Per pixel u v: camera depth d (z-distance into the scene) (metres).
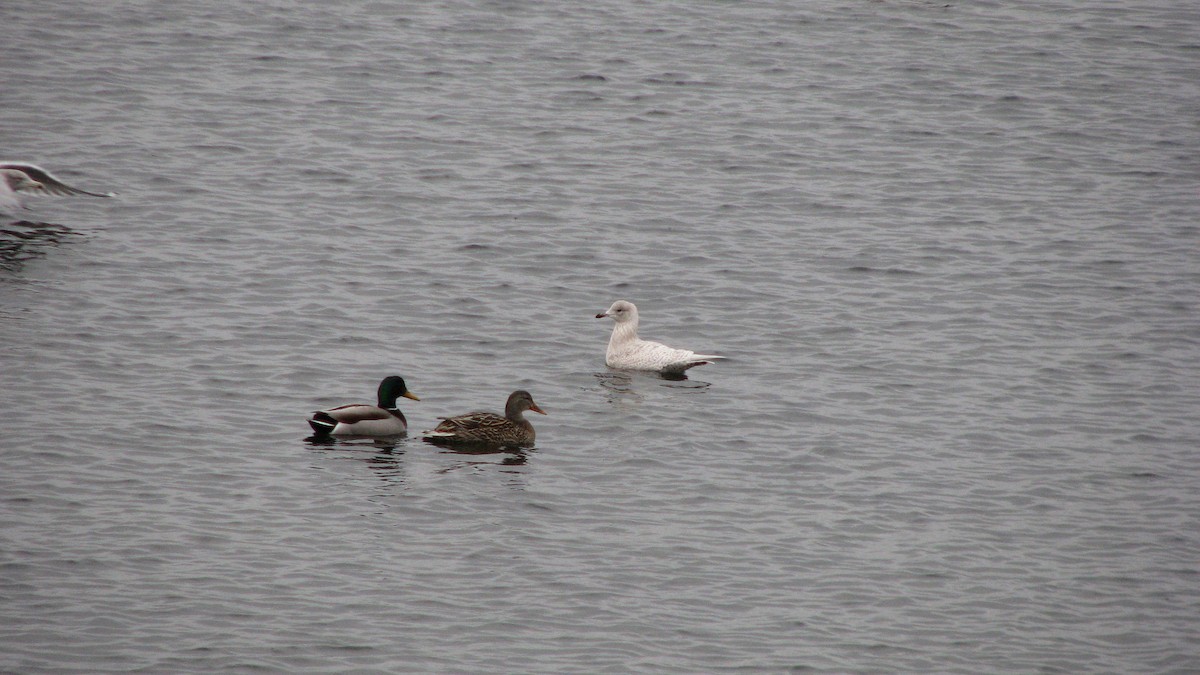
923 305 29.20
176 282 28.59
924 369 25.91
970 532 19.83
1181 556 19.33
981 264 31.62
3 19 45.84
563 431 22.58
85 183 34.38
